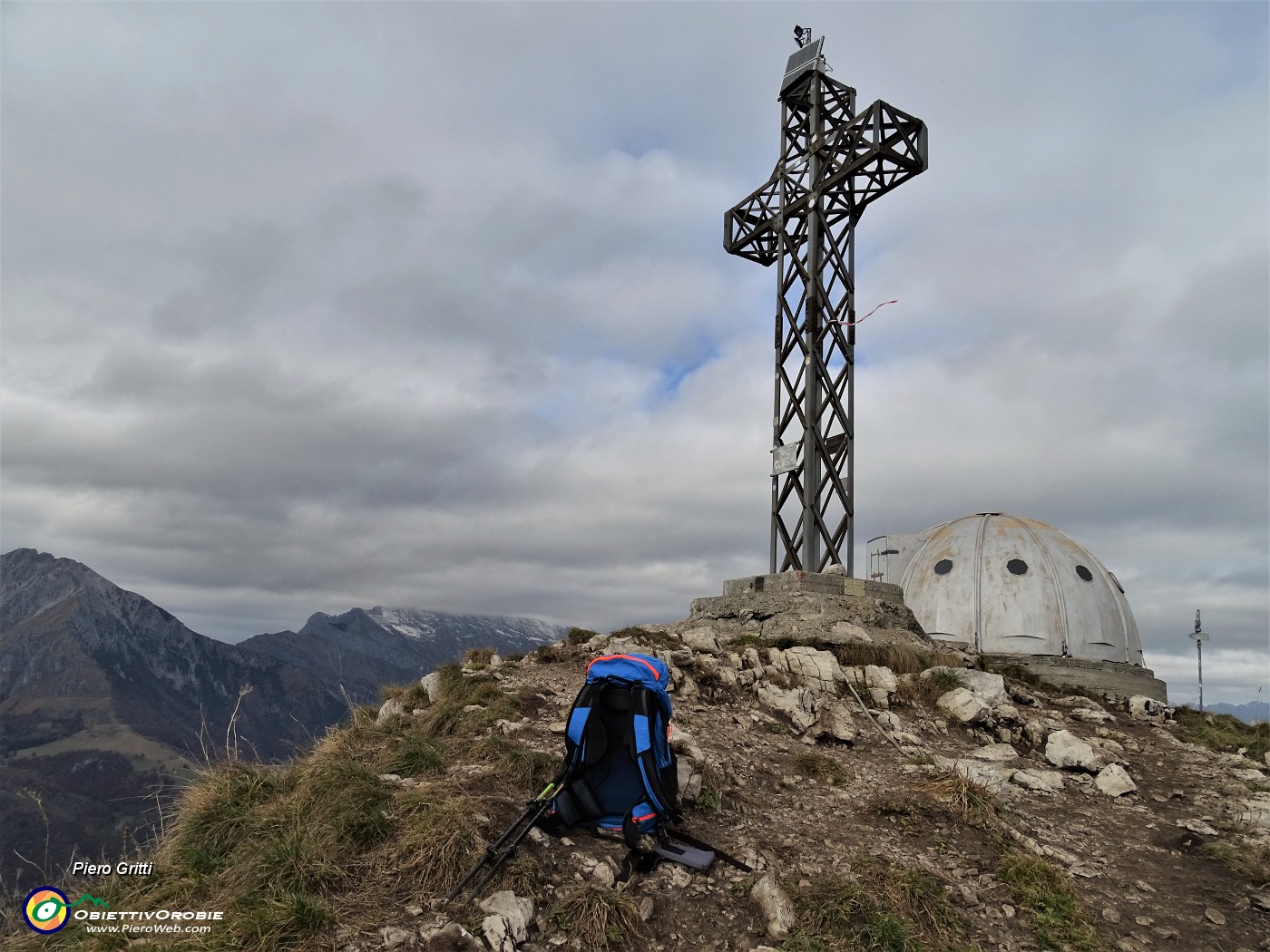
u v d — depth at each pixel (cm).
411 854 623
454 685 1173
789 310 2216
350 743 959
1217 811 1052
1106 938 689
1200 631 4159
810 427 2075
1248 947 698
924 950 614
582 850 667
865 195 2189
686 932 602
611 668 736
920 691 1383
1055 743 1214
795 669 1380
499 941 539
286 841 627
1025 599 3281
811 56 2269
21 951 553
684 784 815
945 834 815
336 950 521
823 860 727
